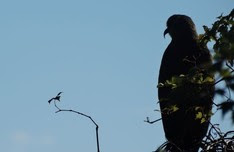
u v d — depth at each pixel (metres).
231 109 7.05
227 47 7.35
